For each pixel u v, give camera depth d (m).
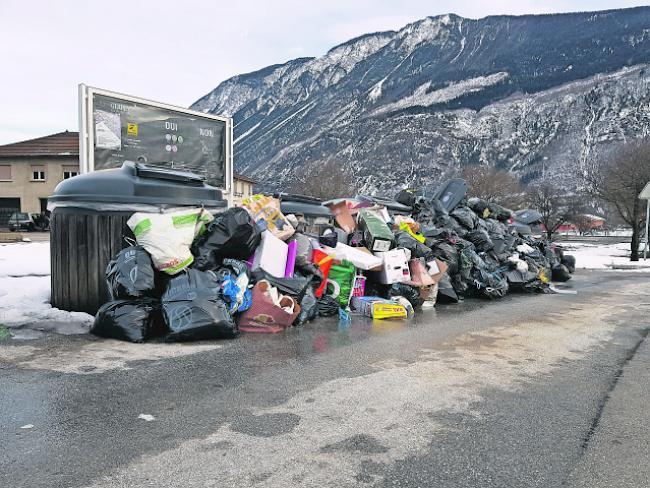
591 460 2.45
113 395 3.12
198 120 11.20
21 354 3.94
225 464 2.29
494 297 8.34
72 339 4.44
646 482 2.25
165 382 3.39
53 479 2.12
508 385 3.61
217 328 4.53
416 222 9.58
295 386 3.40
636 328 5.97
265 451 2.43
